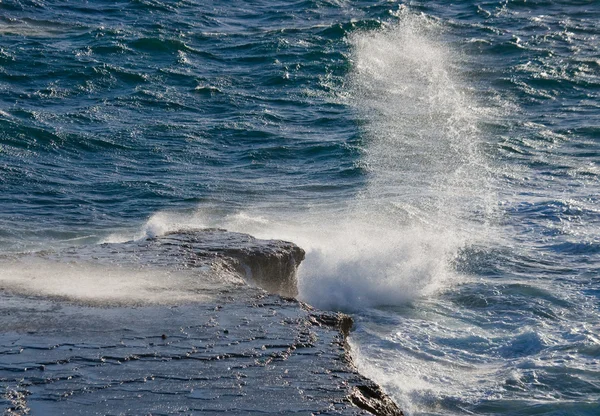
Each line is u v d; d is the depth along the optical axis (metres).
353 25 127.94
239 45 119.50
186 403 26.41
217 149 80.50
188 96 96.88
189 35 123.88
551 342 42.22
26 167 71.75
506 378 38.53
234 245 42.91
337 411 26.28
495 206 65.00
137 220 62.31
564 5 145.62
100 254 40.91
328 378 28.38
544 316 45.78
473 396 37.00
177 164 75.75
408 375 38.91
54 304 33.75
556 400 36.59
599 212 62.94
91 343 30.16
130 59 109.25
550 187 69.56
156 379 27.80
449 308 47.50
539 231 59.62
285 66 109.44
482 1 147.62
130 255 40.81
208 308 33.84
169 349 29.91
